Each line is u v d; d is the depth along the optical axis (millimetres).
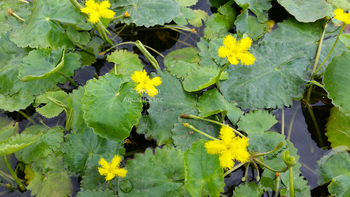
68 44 640
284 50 645
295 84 624
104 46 664
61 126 599
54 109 604
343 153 583
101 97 577
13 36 626
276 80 622
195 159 546
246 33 666
